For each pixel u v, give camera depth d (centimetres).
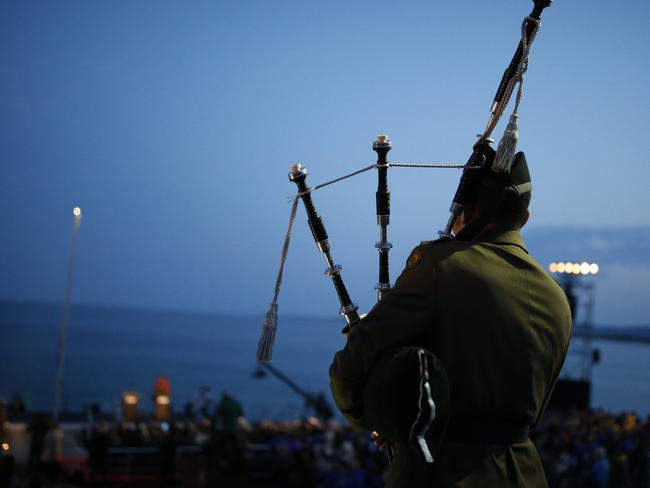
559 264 2720
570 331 224
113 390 8725
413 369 191
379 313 206
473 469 204
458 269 209
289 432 2006
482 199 227
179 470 1833
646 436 1673
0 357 12481
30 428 1825
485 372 206
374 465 1642
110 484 1848
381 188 239
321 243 243
